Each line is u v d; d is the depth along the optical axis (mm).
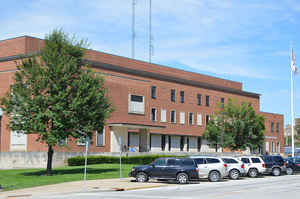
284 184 29828
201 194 22516
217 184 29922
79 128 35875
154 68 66250
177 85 68812
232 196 21391
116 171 38719
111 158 48625
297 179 35344
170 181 31766
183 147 69625
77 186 27688
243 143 59344
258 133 59875
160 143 65312
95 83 36719
